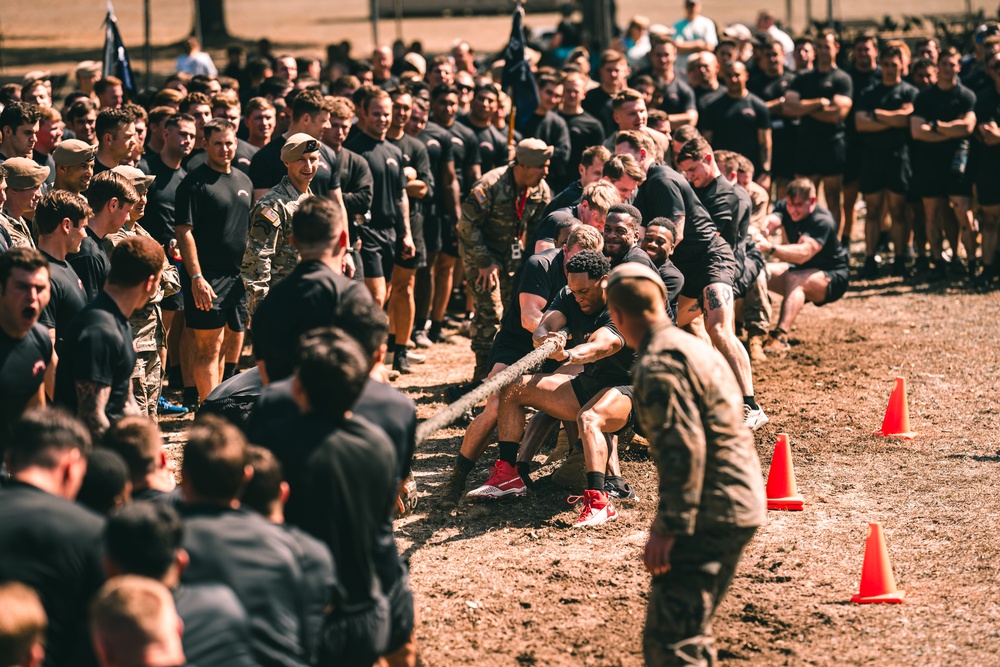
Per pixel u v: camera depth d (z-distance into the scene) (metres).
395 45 52.06
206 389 21.62
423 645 13.00
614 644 13.03
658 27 47.03
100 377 12.34
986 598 13.95
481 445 17.45
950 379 23.92
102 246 17.03
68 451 8.84
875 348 26.58
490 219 22.77
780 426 21.09
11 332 12.36
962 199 32.38
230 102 25.66
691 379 10.32
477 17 103.38
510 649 12.91
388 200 24.19
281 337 12.20
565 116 30.95
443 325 30.12
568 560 15.40
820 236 27.50
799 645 12.92
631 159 20.08
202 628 7.88
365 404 10.49
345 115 22.39
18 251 12.22
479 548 15.86
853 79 35.97
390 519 10.24
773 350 26.55
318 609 8.90
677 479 10.11
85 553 8.41
